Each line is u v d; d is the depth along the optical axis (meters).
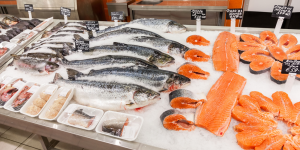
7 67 2.42
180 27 2.55
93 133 1.51
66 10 3.09
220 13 3.91
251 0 4.38
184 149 1.40
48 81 2.12
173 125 1.52
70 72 1.98
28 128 1.76
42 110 1.75
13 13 4.92
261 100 1.61
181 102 1.65
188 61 2.16
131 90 1.69
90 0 4.41
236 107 1.57
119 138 1.45
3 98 1.94
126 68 1.93
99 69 2.00
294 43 2.13
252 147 1.34
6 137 2.74
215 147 1.39
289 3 4.20
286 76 1.79
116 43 2.31
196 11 2.40
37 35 3.03
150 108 1.73
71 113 1.67
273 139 1.33
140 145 1.38
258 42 2.22
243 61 2.04
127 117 1.61
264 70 1.87
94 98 1.77
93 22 2.72
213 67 2.05
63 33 2.80
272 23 4.57
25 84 2.05
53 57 2.34
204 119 1.51
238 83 1.77
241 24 4.79
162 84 1.80
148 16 4.40
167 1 4.38
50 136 1.71
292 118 1.45
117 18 2.82
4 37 2.88
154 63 2.12
